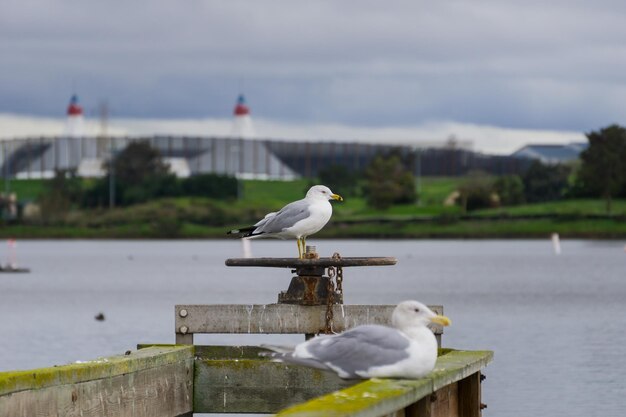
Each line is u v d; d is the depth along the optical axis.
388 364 12.52
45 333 44.59
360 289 76.94
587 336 42.34
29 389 13.89
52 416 14.30
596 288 77.12
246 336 36.72
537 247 157.00
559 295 69.50
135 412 16.06
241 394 17.58
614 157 188.88
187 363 17.47
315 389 17.41
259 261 17.55
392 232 181.88
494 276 92.88
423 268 106.50
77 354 36.91
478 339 41.47
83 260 130.62
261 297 69.75
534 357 35.19
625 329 45.38
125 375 15.84
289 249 165.50
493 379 30.34
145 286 83.12
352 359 12.61
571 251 144.00
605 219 181.62
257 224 18.48
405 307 12.85
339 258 17.45
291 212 18.12
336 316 17.62
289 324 17.73
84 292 76.56
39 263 123.69
